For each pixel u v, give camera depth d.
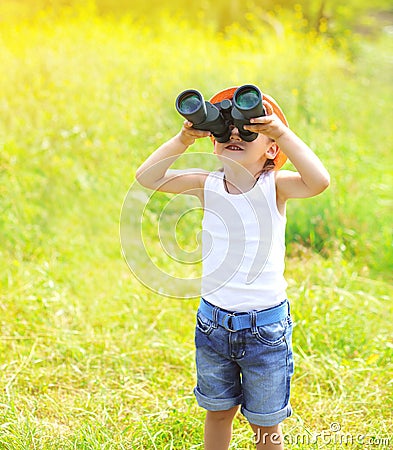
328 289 7.72
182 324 7.38
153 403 6.00
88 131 12.77
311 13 25.34
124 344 7.01
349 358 6.76
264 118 4.12
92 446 5.19
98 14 23.59
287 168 10.70
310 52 20.23
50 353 6.85
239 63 18.50
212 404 4.68
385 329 7.29
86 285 8.27
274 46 20.23
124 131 12.91
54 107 13.45
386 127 17.06
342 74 20.73
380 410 5.87
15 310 7.62
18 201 10.10
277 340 4.48
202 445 5.35
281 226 4.58
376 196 11.66
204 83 15.57
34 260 9.00
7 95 13.77
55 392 6.25
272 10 25.50
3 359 6.71
